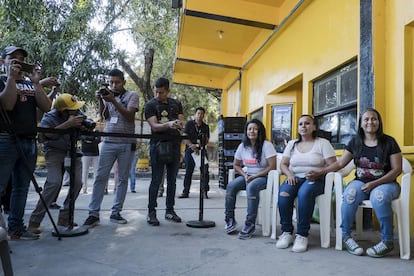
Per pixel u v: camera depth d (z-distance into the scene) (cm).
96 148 632
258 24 651
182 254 271
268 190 342
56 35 952
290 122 692
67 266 239
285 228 304
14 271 227
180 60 895
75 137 322
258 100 796
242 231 328
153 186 382
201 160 394
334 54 459
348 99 437
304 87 551
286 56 629
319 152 318
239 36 782
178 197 611
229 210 351
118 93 381
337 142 469
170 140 382
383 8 374
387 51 370
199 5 633
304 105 548
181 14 693
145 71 1298
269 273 230
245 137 364
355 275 228
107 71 985
